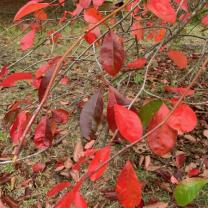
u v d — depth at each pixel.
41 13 0.92
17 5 4.08
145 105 0.47
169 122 0.41
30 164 1.55
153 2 0.45
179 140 1.68
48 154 1.60
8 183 1.47
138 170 1.48
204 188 1.36
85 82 2.07
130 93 1.94
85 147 1.37
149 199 1.35
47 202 1.36
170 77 2.20
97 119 0.48
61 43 2.69
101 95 0.49
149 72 2.23
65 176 1.48
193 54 2.51
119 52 0.49
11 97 2.05
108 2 0.99
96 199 1.35
